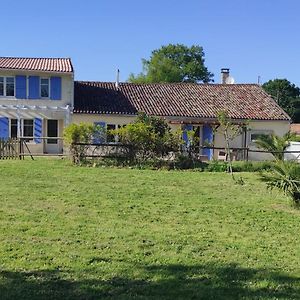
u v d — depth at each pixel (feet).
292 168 42.93
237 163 77.97
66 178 58.34
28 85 106.83
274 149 57.06
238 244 28.81
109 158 78.07
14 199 42.06
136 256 25.49
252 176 67.72
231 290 20.95
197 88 126.72
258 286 21.57
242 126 94.48
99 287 20.71
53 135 108.68
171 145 78.48
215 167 76.33
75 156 77.92
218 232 31.94
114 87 121.29
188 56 262.47
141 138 77.97
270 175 43.62
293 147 85.61
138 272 22.94
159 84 127.24
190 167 77.87
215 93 124.98
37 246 26.71
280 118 114.93
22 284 20.88
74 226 32.04
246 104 120.47
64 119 107.86
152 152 78.33
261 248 28.12
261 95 125.70
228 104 119.44
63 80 107.96
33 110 106.93
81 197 44.19
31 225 31.96
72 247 26.78
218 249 27.55
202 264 24.50
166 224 33.91
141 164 77.61
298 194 42.37
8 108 105.91
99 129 79.71
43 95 107.65
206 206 41.91
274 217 37.86
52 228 31.27
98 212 37.37
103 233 30.32
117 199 43.75
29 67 106.63
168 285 21.25
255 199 46.80
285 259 26.00
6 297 19.40
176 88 125.49
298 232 32.76
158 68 257.75
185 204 42.55
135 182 57.00
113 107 111.24
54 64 112.06
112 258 24.99
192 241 29.14
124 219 35.09
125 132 78.33
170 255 25.90
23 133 107.14
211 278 22.39
